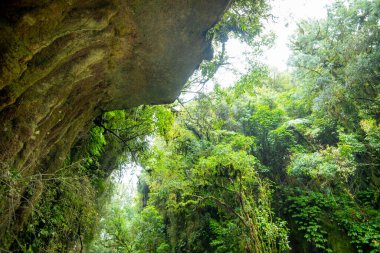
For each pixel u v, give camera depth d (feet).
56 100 10.99
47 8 8.55
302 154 33.73
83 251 23.85
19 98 9.39
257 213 27.78
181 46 14.17
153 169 35.78
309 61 36.60
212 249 34.09
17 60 8.20
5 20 7.86
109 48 12.59
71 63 11.18
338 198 32.81
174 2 11.98
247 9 18.10
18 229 11.98
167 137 33.96
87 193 15.70
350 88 32.99
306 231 30.27
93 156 25.22
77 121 15.61
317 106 36.17
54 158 14.40
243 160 30.55
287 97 47.80
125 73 14.93
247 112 42.86
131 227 49.83
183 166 34.71
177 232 41.39
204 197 31.73
